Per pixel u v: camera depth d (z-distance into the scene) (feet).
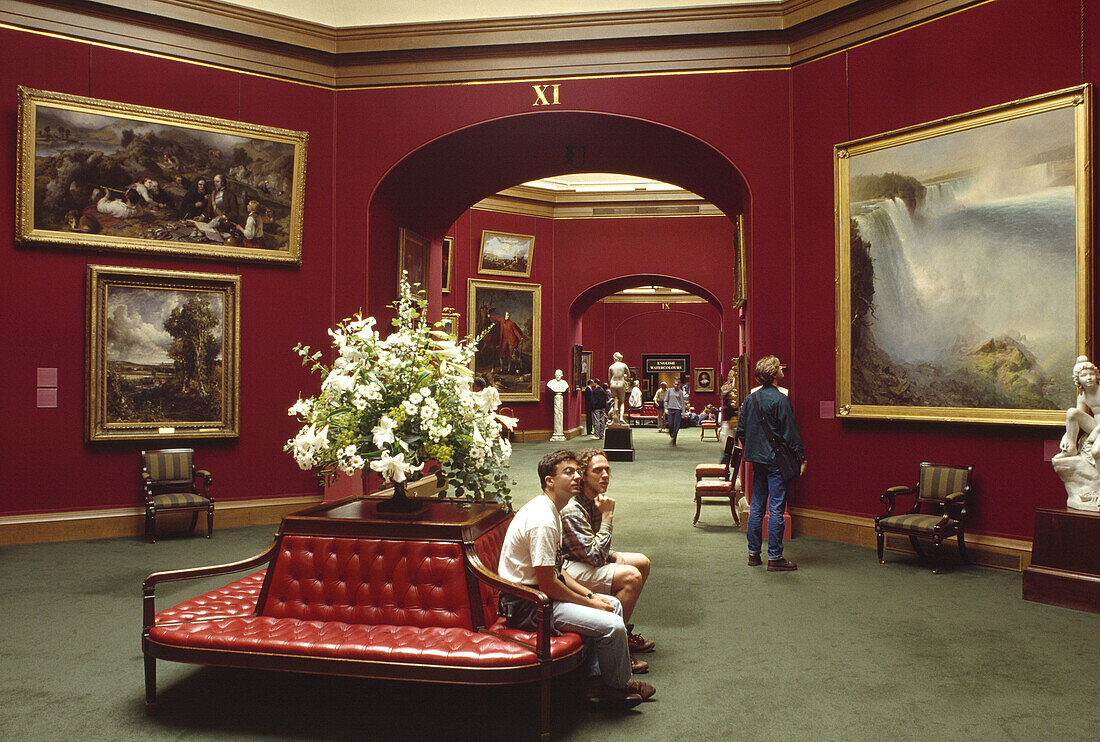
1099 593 16.98
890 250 23.76
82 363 25.77
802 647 14.96
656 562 22.34
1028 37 20.92
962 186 22.00
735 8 27.27
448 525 12.51
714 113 27.84
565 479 12.64
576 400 71.26
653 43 28.22
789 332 26.96
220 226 27.30
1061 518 17.87
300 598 12.82
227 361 27.68
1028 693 12.64
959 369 22.06
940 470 22.06
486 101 29.17
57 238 25.11
